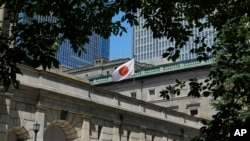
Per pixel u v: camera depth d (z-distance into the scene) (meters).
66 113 34.72
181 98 64.81
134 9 12.93
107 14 13.02
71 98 35.12
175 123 47.88
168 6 13.61
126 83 70.31
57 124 34.72
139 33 124.81
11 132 31.41
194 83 15.63
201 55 16.34
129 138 41.41
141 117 43.22
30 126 31.69
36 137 29.75
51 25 11.78
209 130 13.05
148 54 119.50
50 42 11.65
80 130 36.09
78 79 36.69
